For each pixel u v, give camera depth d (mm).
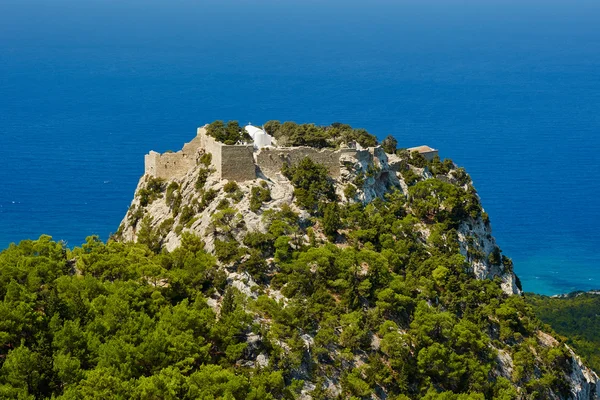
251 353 175250
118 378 148875
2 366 152000
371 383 182875
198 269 192250
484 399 191625
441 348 194000
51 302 167875
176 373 154875
